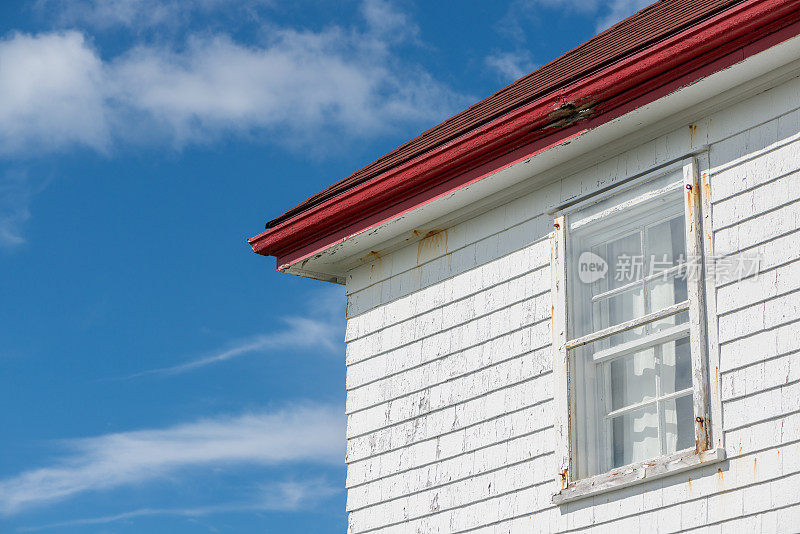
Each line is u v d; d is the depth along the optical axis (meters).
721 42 6.90
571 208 7.96
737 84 7.13
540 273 8.09
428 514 8.25
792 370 6.54
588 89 7.45
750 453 6.59
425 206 8.61
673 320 7.36
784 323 6.64
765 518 6.42
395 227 8.94
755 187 6.99
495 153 8.11
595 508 7.24
